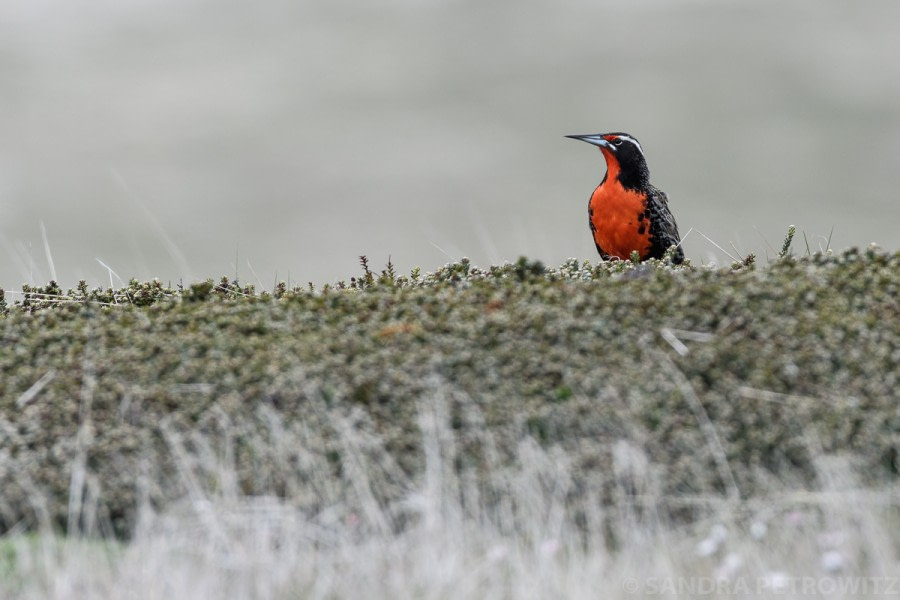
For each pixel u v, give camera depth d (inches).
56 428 392.5
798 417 377.4
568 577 337.1
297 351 417.4
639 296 435.5
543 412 382.0
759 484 365.4
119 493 374.3
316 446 378.6
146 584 339.6
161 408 395.9
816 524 352.2
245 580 343.3
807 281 451.5
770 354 398.9
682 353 402.3
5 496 377.1
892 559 335.0
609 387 388.2
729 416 379.9
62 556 357.4
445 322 429.4
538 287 464.8
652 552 347.6
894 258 490.3
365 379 395.9
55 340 444.8
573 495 366.3
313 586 341.7
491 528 358.6
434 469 368.8
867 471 364.2
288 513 364.8
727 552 347.3
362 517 364.8
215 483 372.8
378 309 456.1
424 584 338.3
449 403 389.1
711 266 504.7
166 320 454.6
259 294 532.4
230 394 396.8
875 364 392.8
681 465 369.7
